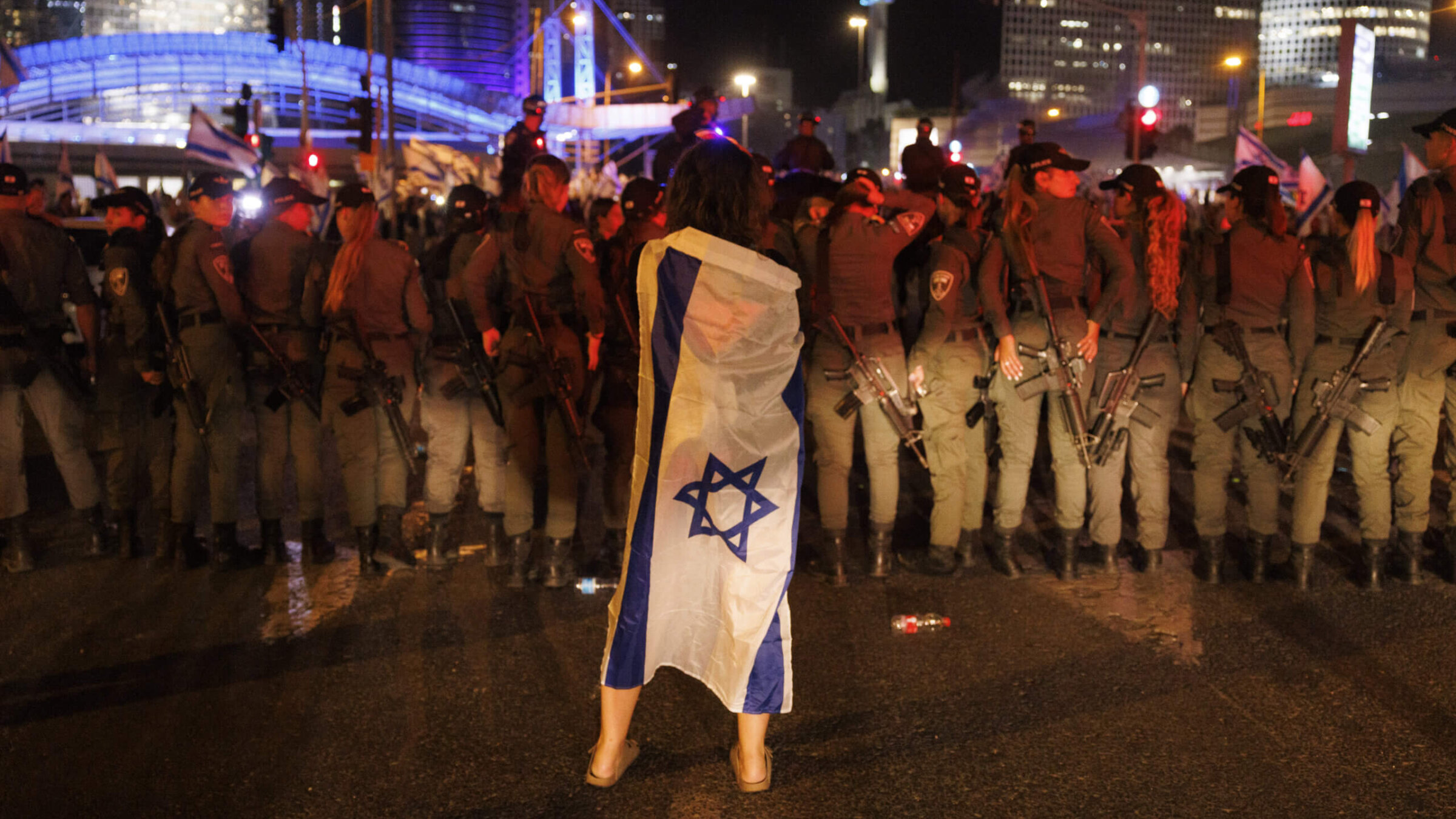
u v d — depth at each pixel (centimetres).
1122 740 368
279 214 552
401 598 510
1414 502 522
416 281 542
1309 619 478
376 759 357
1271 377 506
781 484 324
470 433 562
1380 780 342
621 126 5581
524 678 419
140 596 513
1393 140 5469
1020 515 540
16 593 517
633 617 327
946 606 499
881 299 509
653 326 316
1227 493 688
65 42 8412
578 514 660
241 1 18912
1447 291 512
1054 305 509
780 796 335
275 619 482
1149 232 512
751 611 325
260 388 548
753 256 311
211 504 545
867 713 390
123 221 566
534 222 507
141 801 332
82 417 570
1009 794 335
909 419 510
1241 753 359
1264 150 1719
